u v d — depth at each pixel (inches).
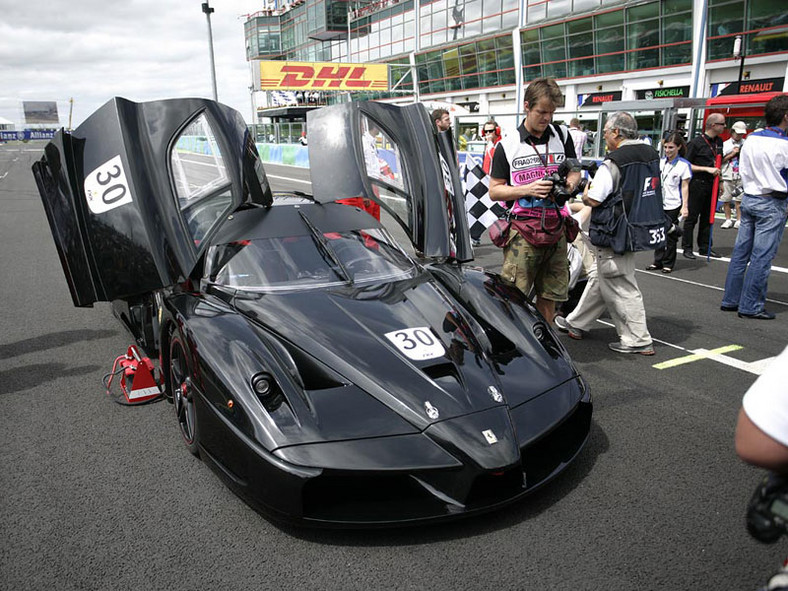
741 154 191.6
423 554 85.1
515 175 143.7
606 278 162.4
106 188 128.1
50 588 79.5
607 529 89.7
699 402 134.8
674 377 149.4
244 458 87.3
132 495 101.1
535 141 142.9
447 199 153.5
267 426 86.3
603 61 837.8
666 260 265.1
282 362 96.1
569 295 187.2
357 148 152.0
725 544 85.9
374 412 89.0
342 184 151.4
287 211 141.6
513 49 986.7
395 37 1300.4
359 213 147.5
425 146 154.8
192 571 82.4
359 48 1453.0
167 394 131.3
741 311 199.3
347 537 89.0
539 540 87.4
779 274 258.5
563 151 146.0
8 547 88.1
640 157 150.5
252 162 140.3
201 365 98.2
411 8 1226.0
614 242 152.8
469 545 86.7
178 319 110.4
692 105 425.7
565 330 188.1
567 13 878.4
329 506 88.7
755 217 191.5
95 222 129.5
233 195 134.0
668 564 81.8
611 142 156.6
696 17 693.9
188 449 115.6
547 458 100.1
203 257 131.1
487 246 325.7
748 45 647.8
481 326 114.7
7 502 99.7
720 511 93.9
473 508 86.7
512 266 147.6
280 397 90.4
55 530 92.0
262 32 2073.1
